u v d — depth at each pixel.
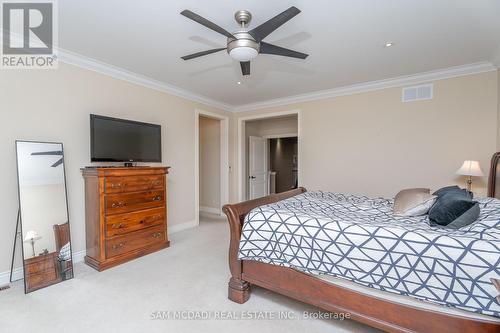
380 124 3.87
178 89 4.14
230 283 2.14
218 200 5.71
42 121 2.63
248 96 4.63
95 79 3.08
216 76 3.57
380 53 2.84
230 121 5.50
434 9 2.00
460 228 1.56
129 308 2.00
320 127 4.41
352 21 2.18
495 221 1.45
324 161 4.37
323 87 4.10
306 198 2.81
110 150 3.02
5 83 2.39
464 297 1.30
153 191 3.25
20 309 1.98
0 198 2.37
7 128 2.40
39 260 2.41
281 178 8.91
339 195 3.07
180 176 4.29
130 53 2.81
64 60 2.79
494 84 3.11
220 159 5.55
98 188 2.69
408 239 1.47
